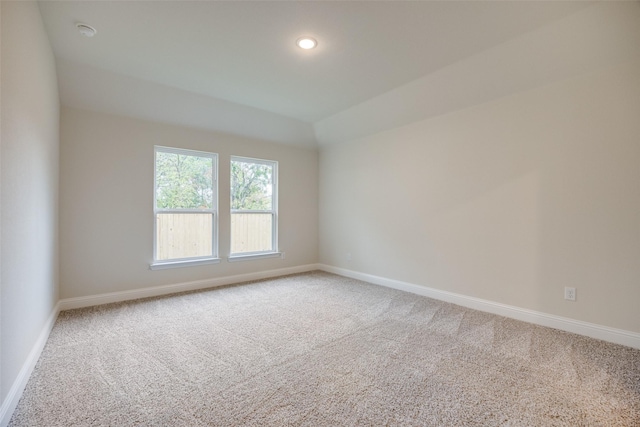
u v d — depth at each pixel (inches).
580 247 103.5
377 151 174.6
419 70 118.7
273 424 60.5
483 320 117.6
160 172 153.4
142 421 61.0
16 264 65.6
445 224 142.5
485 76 115.8
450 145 140.3
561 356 88.3
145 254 146.5
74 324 111.1
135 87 130.2
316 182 215.9
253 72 120.5
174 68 117.6
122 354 88.9
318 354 89.8
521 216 117.5
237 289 162.2
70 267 127.6
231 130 171.8
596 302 100.6
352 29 91.7
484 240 128.6
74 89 122.4
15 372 65.2
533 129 113.7
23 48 69.3
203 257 166.4
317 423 60.9
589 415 63.1
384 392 71.1
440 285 144.8
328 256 209.5
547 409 65.0
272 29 91.8
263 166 192.9
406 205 159.6
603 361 85.2
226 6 81.4
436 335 103.4
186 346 94.6
